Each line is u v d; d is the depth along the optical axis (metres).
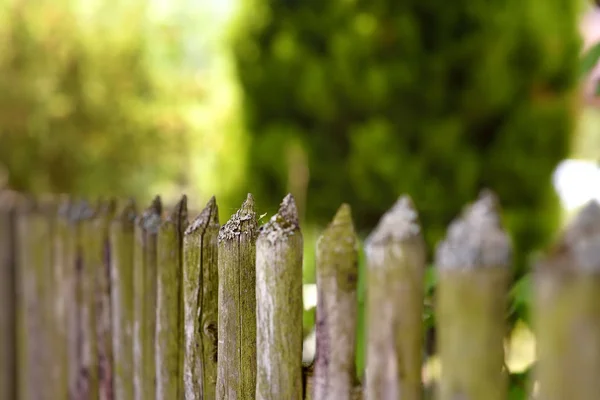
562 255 0.58
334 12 4.15
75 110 8.19
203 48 9.88
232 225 1.05
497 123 4.09
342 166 4.28
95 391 1.34
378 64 4.08
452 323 0.67
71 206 1.36
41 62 8.05
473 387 0.65
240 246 1.04
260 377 0.97
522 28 3.94
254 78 4.52
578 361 0.57
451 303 0.67
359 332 1.14
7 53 7.95
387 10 4.02
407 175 4.05
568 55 4.04
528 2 3.93
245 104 4.62
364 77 4.10
